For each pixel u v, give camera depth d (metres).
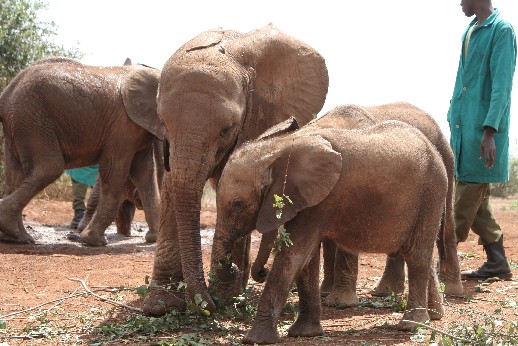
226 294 8.03
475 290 10.02
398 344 6.88
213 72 7.59
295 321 7.32
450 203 9.56
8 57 20.30
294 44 8.89
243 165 6.78
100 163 14.06
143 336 7.32
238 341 6.93
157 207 14.74
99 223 14.16
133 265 11.91
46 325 7.85
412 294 7.59
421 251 7.50
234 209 6.80
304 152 6.70
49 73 13.53
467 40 10.66
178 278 8.10
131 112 13.82
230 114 7.54
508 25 10.24
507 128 10.42
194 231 7.39
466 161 10.41
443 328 7.51
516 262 12.65
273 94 8.66
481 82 10.42
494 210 24.41
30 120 13.24
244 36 8.59
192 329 7.60
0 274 10.73
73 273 11.01
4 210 13.20
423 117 9.61
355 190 6.88
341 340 7.00
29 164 13.38
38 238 14.82
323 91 9.04
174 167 7.36
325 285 9.60
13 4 20.84
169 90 7.55
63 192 22.62
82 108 13.58
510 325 6.96
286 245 6.62
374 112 9.32
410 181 7.17
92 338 7.34
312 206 6.73
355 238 7.17
